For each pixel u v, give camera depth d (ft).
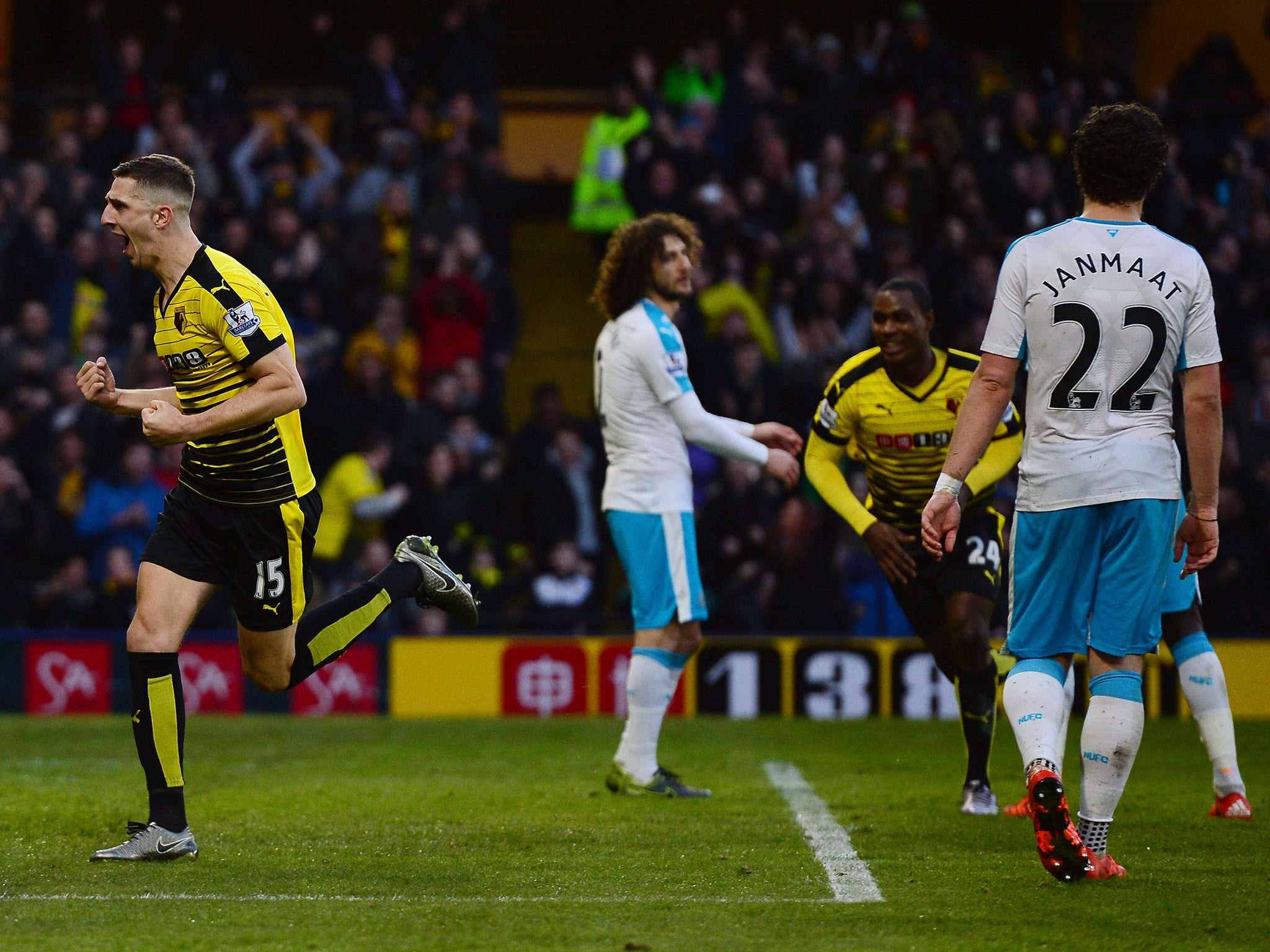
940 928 40.06
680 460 68.54
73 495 129.29
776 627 123.65
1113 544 45.65
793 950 37.73
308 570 51.49
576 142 197.26
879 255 152.15
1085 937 39.27
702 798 66.95
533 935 39.27
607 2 200.44
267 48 201.67
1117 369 45.39
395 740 97.40
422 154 157.28
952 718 117.80
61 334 145.38
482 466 133.28
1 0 196.03
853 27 202.49
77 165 153.79
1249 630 130.21
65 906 42.22
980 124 160.76
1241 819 61.16
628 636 119.96
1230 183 162.61
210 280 48.67
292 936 38.96
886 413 65.82
